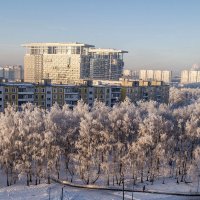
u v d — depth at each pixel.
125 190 78.31
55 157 77.94
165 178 86.75
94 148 79.75
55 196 72.69
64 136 79.88
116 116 85.88
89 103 145.62
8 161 77.38
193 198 76.06
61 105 137.12
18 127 79.06
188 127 87.12
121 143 80.19
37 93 132.12
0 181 81.12
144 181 83.94
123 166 80.56
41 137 77.38
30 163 77.19
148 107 120.50
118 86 158.12
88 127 79.56
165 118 95.94
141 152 79.81
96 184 80.81
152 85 181.38
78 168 80.00
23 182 81.44
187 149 87.12
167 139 84.94
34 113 87.62
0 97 124.38
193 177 83.06
